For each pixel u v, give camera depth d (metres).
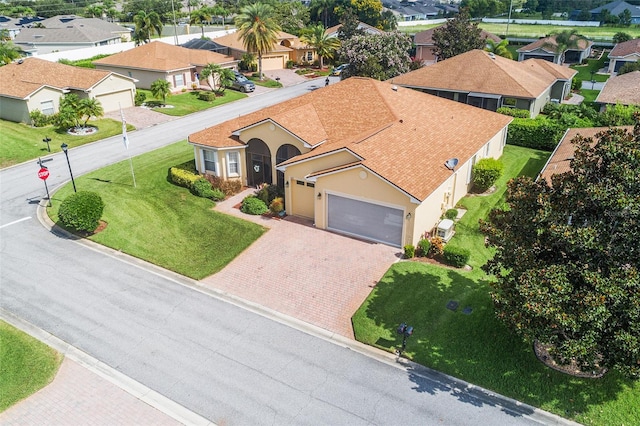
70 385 17.05
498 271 17.16
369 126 30.16
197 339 19.30
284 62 78.94
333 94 33.69
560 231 14.52
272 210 29.12
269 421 15.52
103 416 15.81
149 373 17.55
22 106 44.91
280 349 18.70
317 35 77.25
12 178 34.78
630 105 40.81
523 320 14.99
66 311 21.02
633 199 13.80
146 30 77.75
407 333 17.83
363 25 89.56
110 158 38.47
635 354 13.77
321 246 25.66
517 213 16.61
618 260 14.40
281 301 21.52
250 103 57.22
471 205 30.23
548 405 15.73
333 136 29.97
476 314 19.81
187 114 51.88
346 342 19.00
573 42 77.88
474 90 46.03
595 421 15.12
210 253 25.39
